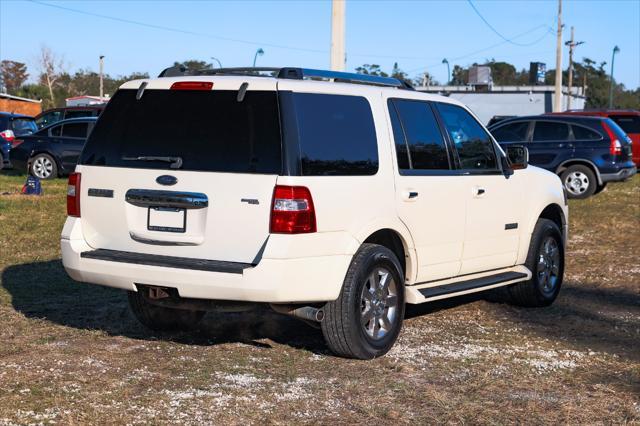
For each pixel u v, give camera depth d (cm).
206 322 741
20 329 695
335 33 1468
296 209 562
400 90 685
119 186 612
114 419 488
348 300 601
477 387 569
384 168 636
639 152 2559
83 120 2080
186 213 587
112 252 614
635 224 1484
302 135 577
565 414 519
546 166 1934
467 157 738
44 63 7225
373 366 611
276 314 773
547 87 4947
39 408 502
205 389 548
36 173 2086
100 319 739
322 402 530
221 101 593
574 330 754
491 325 761
